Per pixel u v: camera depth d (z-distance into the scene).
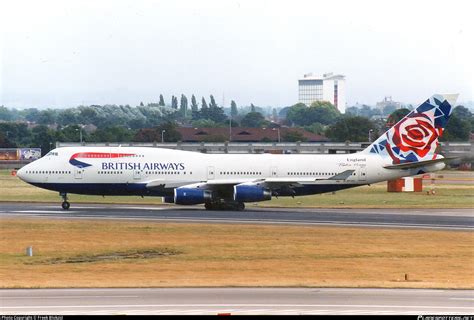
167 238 183.00
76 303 111.50
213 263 152.25
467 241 182.38
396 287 127.06
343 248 170.88
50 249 168.12
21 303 111.50
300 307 109.69
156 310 106.69
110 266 148.62
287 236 186.88
